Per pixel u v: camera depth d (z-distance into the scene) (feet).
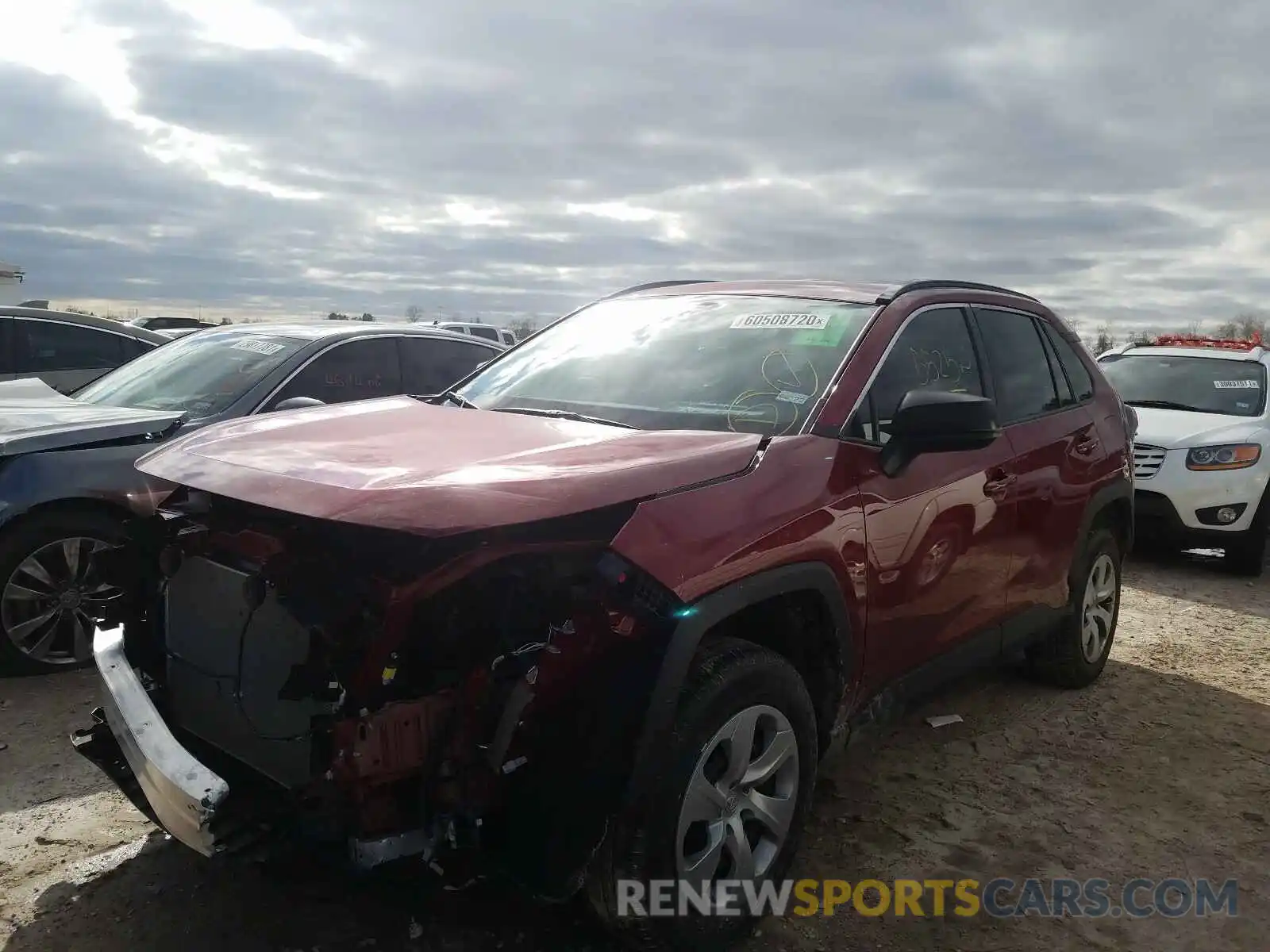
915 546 10.73
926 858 10.82
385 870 7.27
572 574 7.74
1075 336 16.30
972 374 12.91
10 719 13.58
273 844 7.47
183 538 9.01
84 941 8.80
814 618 9.66
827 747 10.09
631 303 13.84
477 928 9.15
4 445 14.51
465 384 13.15
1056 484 13.89
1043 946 9.36
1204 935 9.60
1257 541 25.31
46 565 14.99
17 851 10.23
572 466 8.23
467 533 7.17
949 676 12.07
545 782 7.52
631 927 8.10
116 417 15.92
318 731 7.29
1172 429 26.43
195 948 8.75
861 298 12.07
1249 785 12.87
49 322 26.58
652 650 7.72
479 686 7.37
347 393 19.72
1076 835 11.44
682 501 8.29
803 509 9.14
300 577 7.95
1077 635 15.51
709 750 8.21
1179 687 16.61
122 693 8.46
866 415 10.59
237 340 20.21
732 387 10.92
